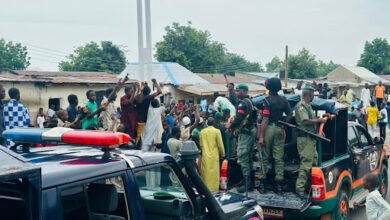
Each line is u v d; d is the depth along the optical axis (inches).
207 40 1948.8
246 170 258.2
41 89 676.7
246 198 173.9
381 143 337.1
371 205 208.1
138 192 120.0
